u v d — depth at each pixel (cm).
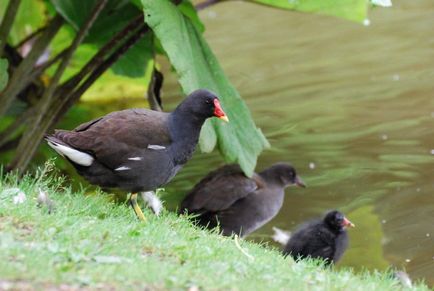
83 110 2091
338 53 2331
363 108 1967
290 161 1708
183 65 1338
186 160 1123
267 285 817
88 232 890
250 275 845
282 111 1983
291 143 1803
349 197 1543
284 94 2089
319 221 1295
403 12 2588
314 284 871
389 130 1833
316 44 2405
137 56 1681
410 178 1603
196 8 1531
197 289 766
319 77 2177
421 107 1942
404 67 2194
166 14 1345
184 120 1103
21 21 1916
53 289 713
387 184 1583
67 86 1532
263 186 1410
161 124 1091
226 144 1380
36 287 711
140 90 2147
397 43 2362
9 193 989
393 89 2059
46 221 899
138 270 781
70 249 815
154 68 1596
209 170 1709
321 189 1585
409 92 2033
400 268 1267
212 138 1355
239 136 1404
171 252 882
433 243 1352
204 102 1105
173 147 1095
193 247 912
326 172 1652
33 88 1891
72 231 884
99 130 1063
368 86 2092
